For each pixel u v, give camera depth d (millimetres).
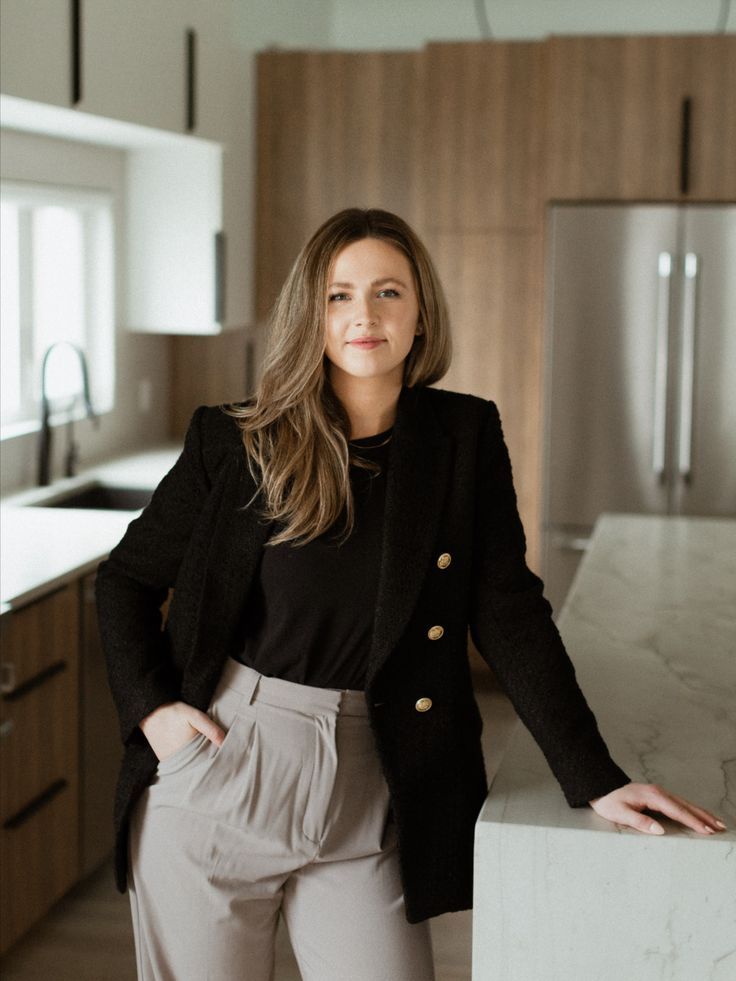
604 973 1600
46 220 4797
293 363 1683
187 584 1757
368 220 1687
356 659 1692
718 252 5035
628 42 5020
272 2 5668
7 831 2965
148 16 4117
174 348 5574
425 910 1717
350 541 1678
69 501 4316
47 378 4746
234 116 5055
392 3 7000
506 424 5285
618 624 2664
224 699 1737
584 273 5137
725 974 1562
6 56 3227
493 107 5156
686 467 5141
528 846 1586
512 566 1721
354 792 1705
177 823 1758
